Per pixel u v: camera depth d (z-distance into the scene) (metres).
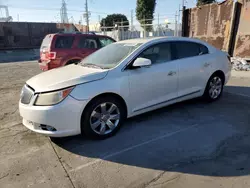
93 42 8.16
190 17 11.45
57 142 3.49
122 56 3.86
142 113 4.02
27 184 2.55
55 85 3.17
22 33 25.20
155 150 3.16
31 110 3.17
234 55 9.59
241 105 4.88
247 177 2.53
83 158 3.05
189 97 4.62
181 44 4.46
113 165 2.87
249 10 8.73
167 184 2.48
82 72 3.56
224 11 9.62
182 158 2.95
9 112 4.94
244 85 6.57
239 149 3.10
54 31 27.39
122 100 3.65
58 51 7.36
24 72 10.39
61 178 2.64
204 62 4.72
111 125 3.59
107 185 2.50
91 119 3.38
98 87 3.34
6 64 13.88
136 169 2.77
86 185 2.51
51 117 3.09
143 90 3.84
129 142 3.42
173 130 3.75
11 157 3.11
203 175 2.59
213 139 3.41
